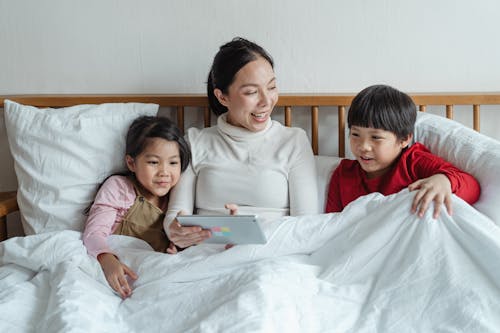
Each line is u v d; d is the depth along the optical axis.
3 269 1.21
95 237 1.26
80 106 1.43
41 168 1.35
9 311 1.03
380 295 1.04
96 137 1.37
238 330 0.90
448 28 1.57
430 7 1.56
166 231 1.32
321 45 1.58
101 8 1.57
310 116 1.61
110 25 1.57
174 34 1.58
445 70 1.59
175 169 1.34
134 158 1.34
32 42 1.58
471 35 1.57
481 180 1.19
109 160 1.39
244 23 1.57
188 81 1.60
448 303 1.00
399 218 1.11
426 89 1.60
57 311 0.98
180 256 1.18
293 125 1.62
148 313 1.03
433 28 1.57
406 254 1.09
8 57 1.59
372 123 1.23
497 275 1.01
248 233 1.09
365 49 1.58
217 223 1.08
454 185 1.14
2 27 1.58
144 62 1.59
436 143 1.33
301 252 1.18
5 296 1.08
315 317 1.00
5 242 1.22
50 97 1.51
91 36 1.58
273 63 1.46
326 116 1.61
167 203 1.43
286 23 1.57
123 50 1.59
